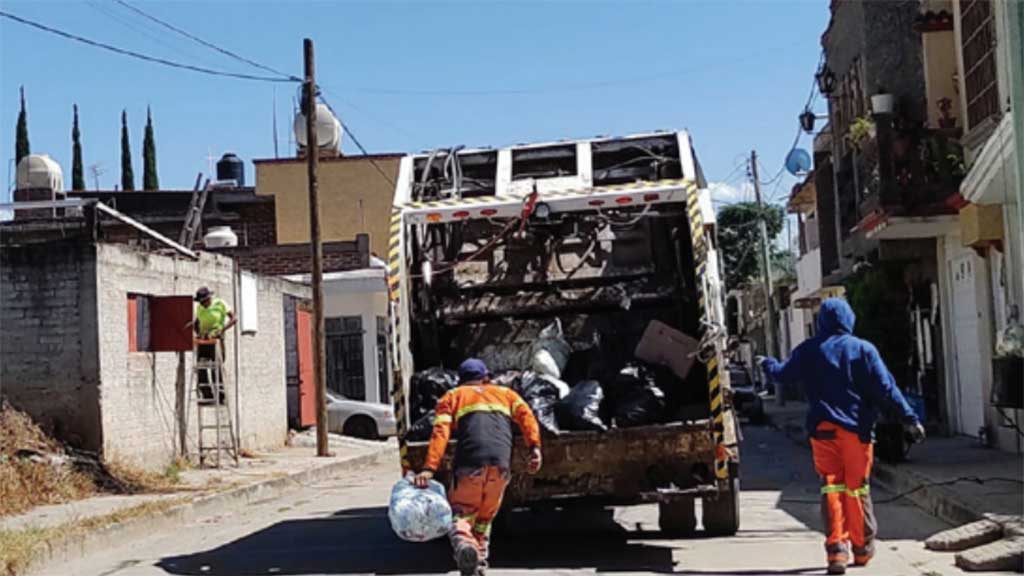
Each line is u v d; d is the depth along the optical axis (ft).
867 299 69.82
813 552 34.22
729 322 40.86
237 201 126.72
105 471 51.90
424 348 38.42
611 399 34.12
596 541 37.52
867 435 30.60
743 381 105.29
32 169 74.59
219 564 36.27
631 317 38.99
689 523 38.22
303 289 90.27
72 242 53.06
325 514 48.70
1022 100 32.94
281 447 80.74
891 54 74.13
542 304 38.70
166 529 44.83
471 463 28.89
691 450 32.96
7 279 53.36
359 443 85.51
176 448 61.62
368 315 101.71
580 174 37.99
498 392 29.99
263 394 78.23
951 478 46.19
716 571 31.73
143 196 128.26
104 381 53.16
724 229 178.70
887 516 42.09
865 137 69.67
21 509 44.88
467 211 36.40
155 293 59.57
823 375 30.71
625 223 38.88
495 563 33.94
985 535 33.47
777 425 99.86
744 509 44.06
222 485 55.01
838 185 88.02
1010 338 39.42
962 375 64.44
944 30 63.57
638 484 33.42
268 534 42.88
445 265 39.37
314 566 35.14
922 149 61.57
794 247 173.06
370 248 122.83
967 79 57.82
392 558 36.01
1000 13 51.31
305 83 76.79
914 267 69.36
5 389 53.06
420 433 33.81
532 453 30.14
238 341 73.00
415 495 28.84
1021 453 54.19
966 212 55.62
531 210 36.06
